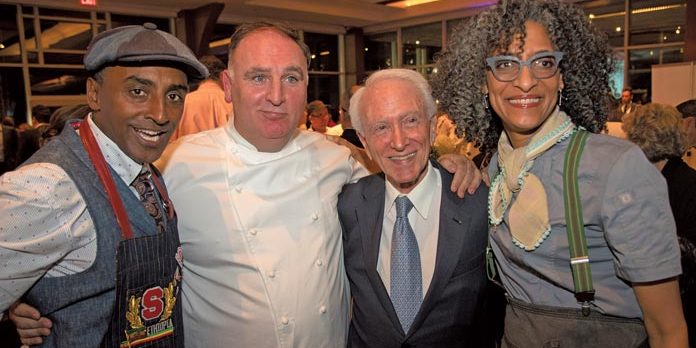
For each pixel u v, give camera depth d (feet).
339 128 22.35
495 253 4.83
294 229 5.58
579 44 4.40
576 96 4.52
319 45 46.19
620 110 24.97
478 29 4.63
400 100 4.95
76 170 4.02
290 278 5.42
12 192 3.67
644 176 3.82
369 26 46.85
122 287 4.12
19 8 29.50
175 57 4.04
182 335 4.77
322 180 5.98
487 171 5.56
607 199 3.87
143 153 4.17
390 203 5.41
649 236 3.78
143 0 31.35
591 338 4.14
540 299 4.35
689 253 5.38
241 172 5.56
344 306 5.97
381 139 5.04
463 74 4.92
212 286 5.50
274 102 5.18
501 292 5.49
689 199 7.17
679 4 32.42
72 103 31.99
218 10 32.24
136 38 3.97
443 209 5.21
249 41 5.26
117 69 3.97
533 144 4.31
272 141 5.57
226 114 10.32
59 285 3.97
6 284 3.70
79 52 31.96
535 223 4.20
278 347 5.33
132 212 4.30
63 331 4.02
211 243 5.43
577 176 4.02
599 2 35.94
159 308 4.42
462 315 5.04
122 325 4.17
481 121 5.10
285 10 36.99
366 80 5.41
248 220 5.45
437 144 12.98
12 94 29.99
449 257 4.99
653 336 4.03
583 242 3.97
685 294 5.38
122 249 4.10
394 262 5.19
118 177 4.29
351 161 6.55
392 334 5.00
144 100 4.02
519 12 4.28
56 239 3.76
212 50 37.40
